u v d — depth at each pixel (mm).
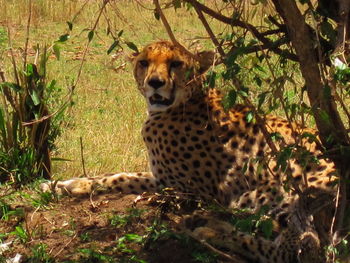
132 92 19344
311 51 8203
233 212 10234
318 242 8758
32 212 10945
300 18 8094
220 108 10898
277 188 10008
